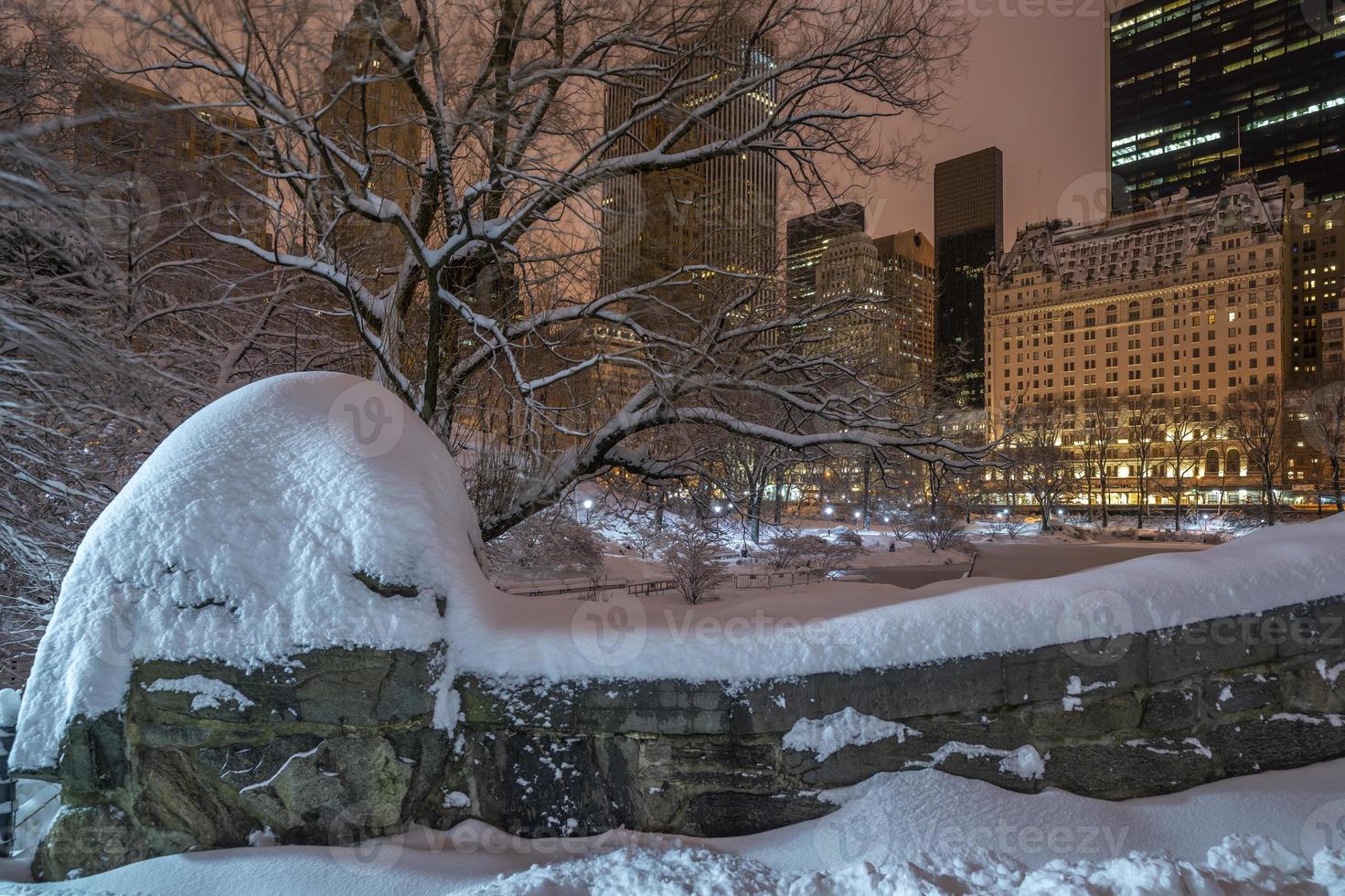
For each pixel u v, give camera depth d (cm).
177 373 782
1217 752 359
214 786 324
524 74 658
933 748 343
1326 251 12925
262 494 354
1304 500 8225
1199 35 16512
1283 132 15538
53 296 649
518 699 346
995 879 284
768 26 719
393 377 661
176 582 333
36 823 389
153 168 656
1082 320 12731
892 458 832
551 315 715
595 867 296
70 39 575
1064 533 7150
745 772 338
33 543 720
